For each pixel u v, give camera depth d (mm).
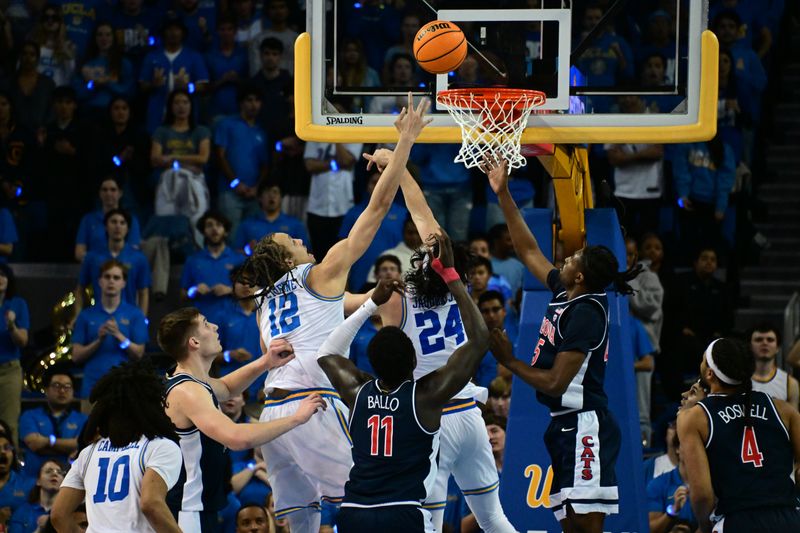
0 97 17344
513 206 8789
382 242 15516
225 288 15016
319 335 8148
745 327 16172
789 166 18656
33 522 12008
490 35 9055
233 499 11695
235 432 7609
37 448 13375
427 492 7383
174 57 17500
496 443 11477
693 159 16438
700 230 16516
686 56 8750
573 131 8711
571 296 8227
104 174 16938
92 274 15375
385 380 7387
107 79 17734
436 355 8258
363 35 14672
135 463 7312
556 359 7984
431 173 15836
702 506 7945
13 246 17109
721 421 8031
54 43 18016
